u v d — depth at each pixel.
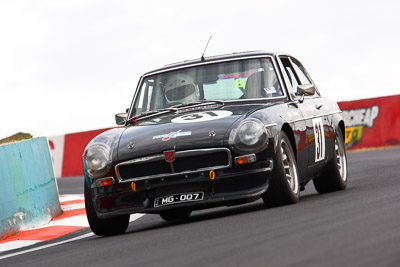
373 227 15.52
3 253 22.64
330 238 14.63
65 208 36.78
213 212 27.27
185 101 24.88
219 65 25.53
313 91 25.28
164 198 21.80
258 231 16.98
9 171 28.23
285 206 22.42
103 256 16.86
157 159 21.69
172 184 21.67
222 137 21.61
